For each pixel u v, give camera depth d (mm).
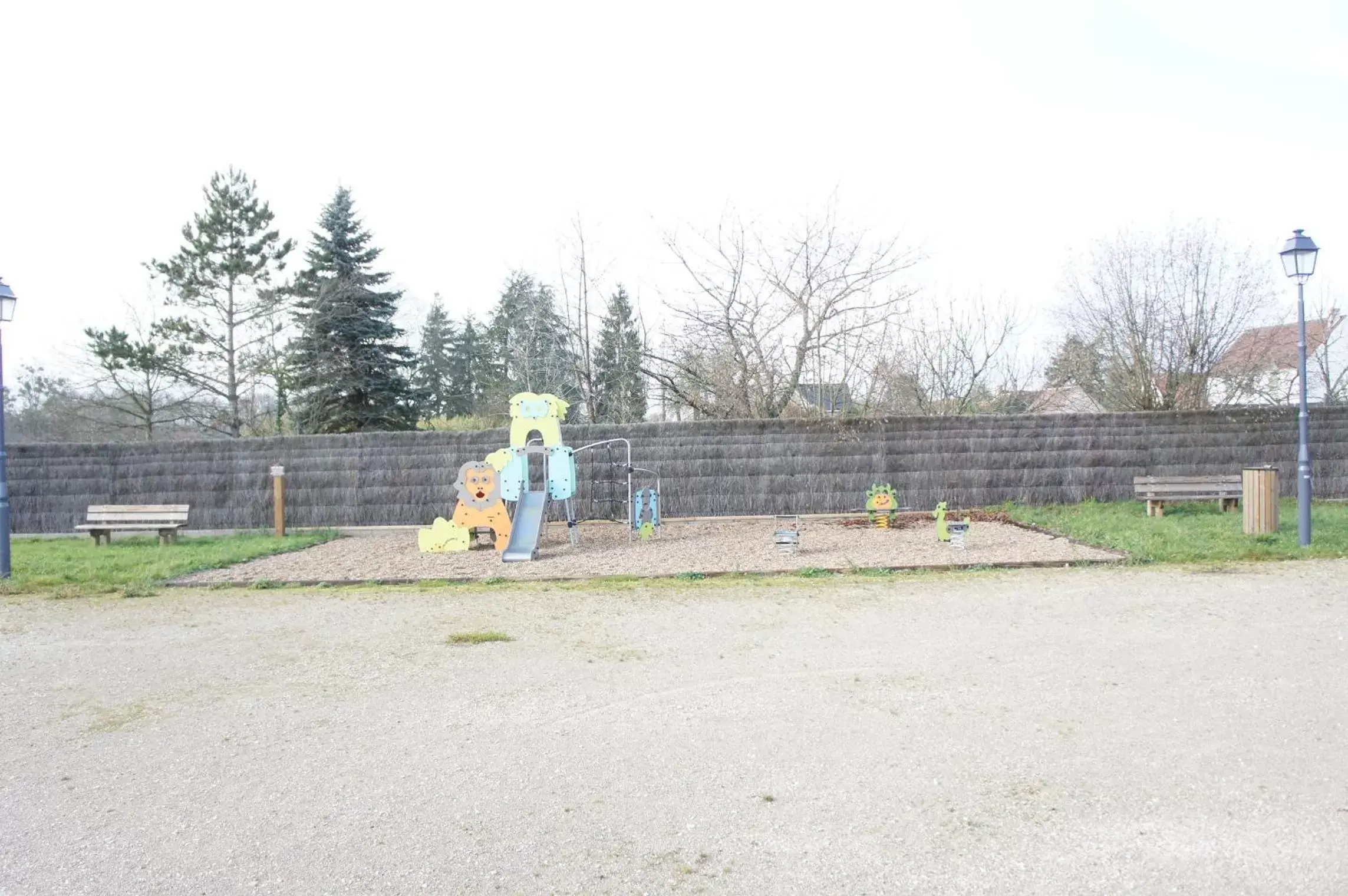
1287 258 10211
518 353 25406
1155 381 20219
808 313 18031
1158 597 7629
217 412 26172
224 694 5520
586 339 21703
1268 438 14883
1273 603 7242
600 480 14883
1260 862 3006
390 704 5191
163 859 3289
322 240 26438
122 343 23875
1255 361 20984
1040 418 14938
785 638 6582
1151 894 2822
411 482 14938
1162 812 3416
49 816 3711
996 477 14930
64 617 8195
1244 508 11297
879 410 18656
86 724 4969
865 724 4555
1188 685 5047
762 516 14719
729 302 18094
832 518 14641
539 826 3473
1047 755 4055
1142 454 14945
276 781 4035
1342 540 10148
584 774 4004
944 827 3354
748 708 4887
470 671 5895
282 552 12492
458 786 3912
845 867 3070
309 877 3111
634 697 5160
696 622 7246
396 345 29547
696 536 13086
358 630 7336
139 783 4066
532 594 8852
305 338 25688
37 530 15234
